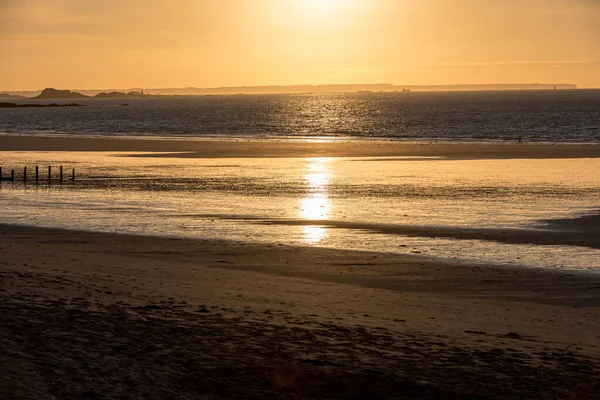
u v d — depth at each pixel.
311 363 12.23
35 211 41.94
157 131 148.38
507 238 32.59
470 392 11.02
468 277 24.41
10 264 23.12
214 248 29.83
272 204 44.12
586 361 13.32
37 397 9.59
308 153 84.62
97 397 9.89
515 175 59.22
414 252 29.23
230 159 76.69
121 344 12.62
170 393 10.35
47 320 13.98
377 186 52.59
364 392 10.90
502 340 15.23
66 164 71.56
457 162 71.69
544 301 21.08
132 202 45.59
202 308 16.78
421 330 15.84
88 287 19.00
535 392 11.20
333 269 25.69
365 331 15.16
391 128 157.50
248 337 13.90
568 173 60.31
